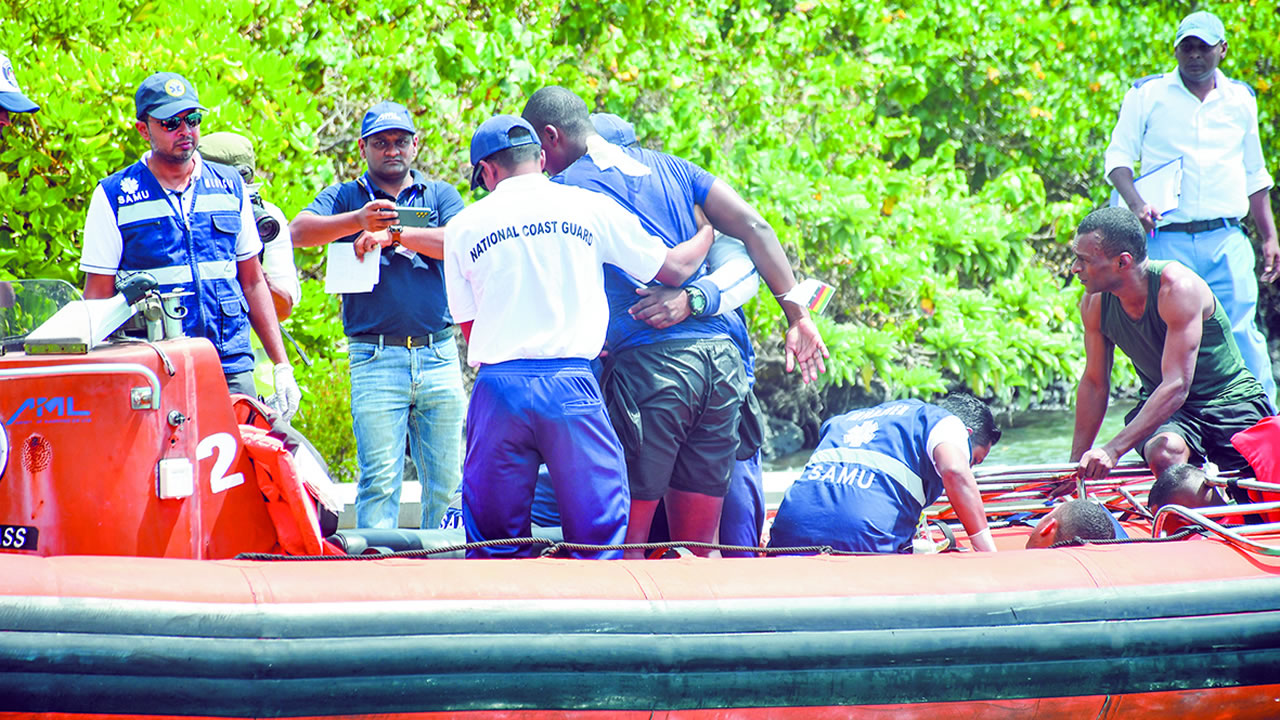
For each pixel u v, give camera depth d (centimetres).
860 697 984
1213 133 1805
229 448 984
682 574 988
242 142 1455
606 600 947
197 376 958
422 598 911
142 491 918
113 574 853
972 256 3178
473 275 1023
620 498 1043
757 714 970
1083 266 1448
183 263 1141
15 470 907
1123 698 1034
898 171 3192
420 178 1488
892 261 2942
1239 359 1490
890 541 1193
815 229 2892
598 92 2720
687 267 1095
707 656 952
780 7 3131
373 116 1437
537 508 1225
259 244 1238
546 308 1013
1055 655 1013
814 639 973
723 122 2947
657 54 2723
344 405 2052
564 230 1020
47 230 1802
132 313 965
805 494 1226
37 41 1859
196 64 1891
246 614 867
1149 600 1039
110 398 911
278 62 2003
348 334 1441
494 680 911
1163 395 1412
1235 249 1822
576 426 1016
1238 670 1045
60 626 822
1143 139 1848
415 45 2330
